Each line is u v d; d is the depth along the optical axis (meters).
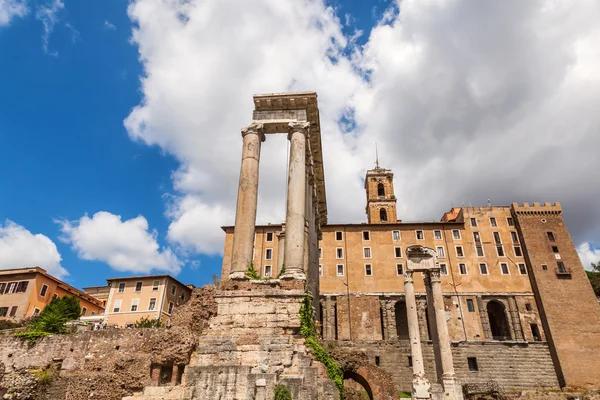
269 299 23.56
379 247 80.31
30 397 26.09
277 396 19.03
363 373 30.16
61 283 70.75
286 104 30.92
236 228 26.58
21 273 66.12
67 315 46.84
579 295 73.38
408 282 38.47
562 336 69.69
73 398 25.06
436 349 36.69
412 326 36.59
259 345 21.92
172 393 20.89
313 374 20.88
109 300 71.75
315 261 36.31
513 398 57.91
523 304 74.50
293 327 22.83
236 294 23.77
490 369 66.94
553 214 81.25
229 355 21.73
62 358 28.03
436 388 34.38
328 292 76.38
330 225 82.69
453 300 74.88
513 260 78.44
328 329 73.19
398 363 64.88
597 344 69.06
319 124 33.00
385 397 29.34
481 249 79.50
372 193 101.50
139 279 72.75
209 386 19.95
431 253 39.12
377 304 73.88
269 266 79.50
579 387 65.31
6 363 28.25
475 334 71.81
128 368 24.97
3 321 51.34
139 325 54.03
